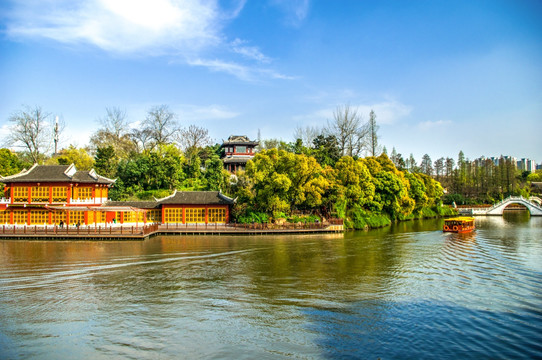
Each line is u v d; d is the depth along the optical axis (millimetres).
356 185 72812
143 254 44312
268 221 65562
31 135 84062
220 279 33844
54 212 61281
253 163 64312
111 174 86250
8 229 55500
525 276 35062
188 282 32844
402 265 39500
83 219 61531
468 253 46250
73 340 21625
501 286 31906
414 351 20359
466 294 29766
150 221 68438
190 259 41781
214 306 27000
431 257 43656
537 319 24719
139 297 28859
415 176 103250
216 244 51750
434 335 22328
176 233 60438
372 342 21422
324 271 36875
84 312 25781
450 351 20375
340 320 24516
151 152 89000
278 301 28062
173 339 21766
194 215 67250
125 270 36781
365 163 85312
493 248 49812
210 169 86812
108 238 54750
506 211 128625
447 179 171375
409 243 53812
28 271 36156
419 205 98438
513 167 162625
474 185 160250
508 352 20250
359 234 63656
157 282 32781
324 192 68188
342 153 102500
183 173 89938
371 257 43625
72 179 60031
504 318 24891
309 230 63094
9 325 23656
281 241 54781
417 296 29266
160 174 82750
